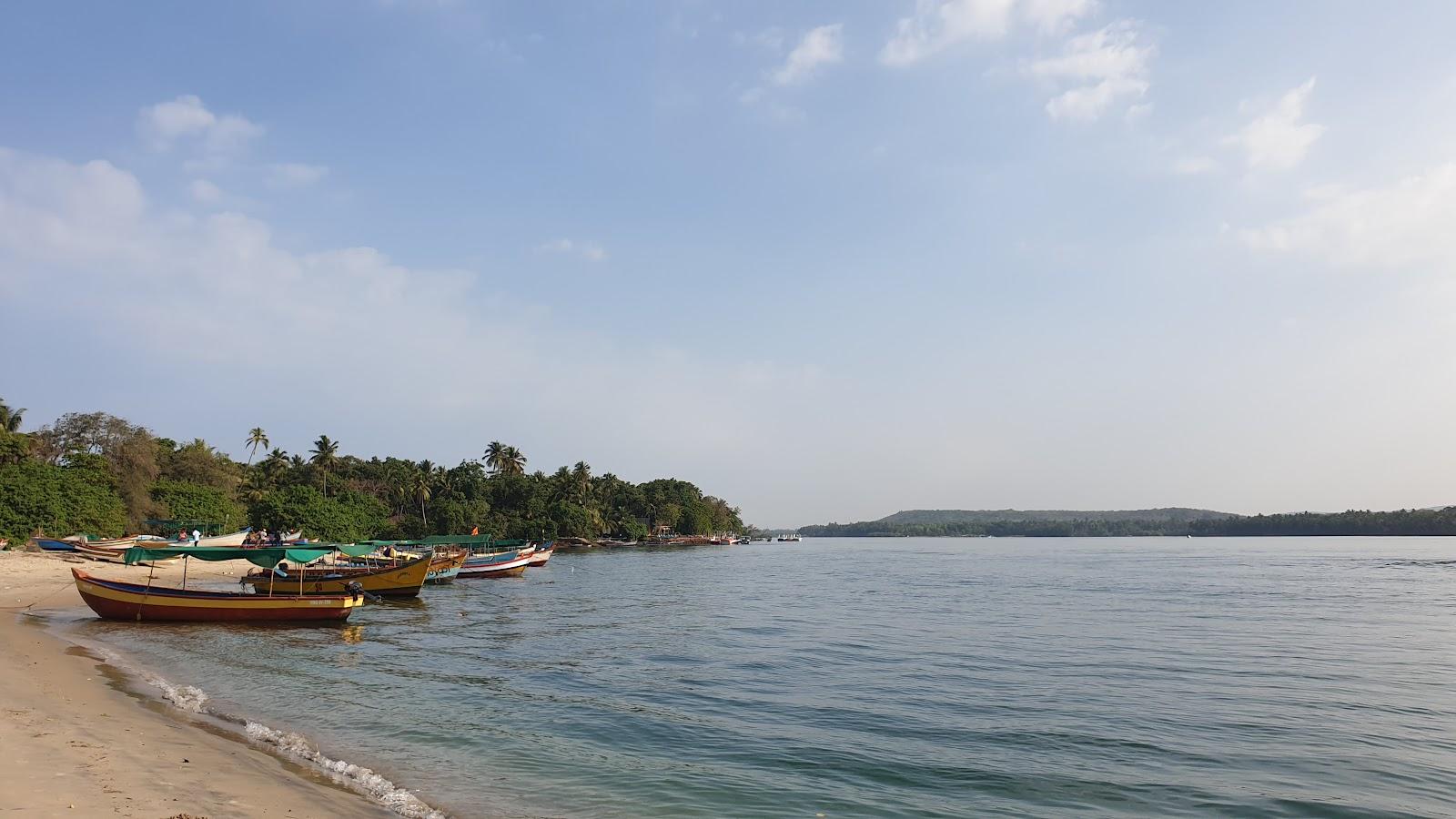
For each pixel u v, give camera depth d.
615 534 199.12
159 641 34.25
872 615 48.03
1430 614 48.16
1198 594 62.72
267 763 15.86
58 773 13.64
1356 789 16.30
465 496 159.38
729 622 44.16
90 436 94.56
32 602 45.38
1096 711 22.75
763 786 16.11
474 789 15.35
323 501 110.44
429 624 42.78
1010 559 142.12
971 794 15.89
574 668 29.33
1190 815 14.84
